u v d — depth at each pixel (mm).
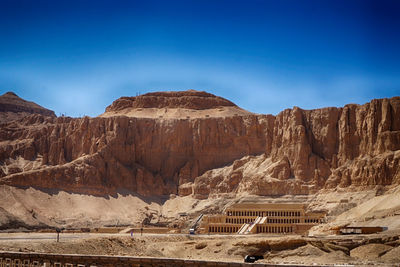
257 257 187500
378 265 145500
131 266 128750
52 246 177875
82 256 134250
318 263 168625
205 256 195625
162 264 125875
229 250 197250
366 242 188625
